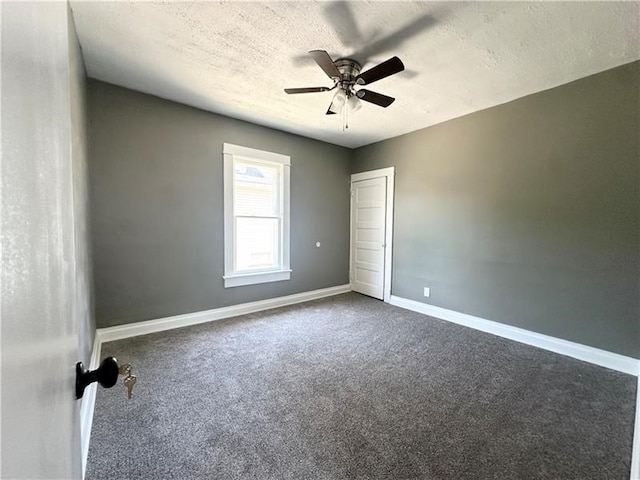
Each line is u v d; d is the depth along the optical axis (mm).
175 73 2572
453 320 3539
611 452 1540
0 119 268
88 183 2520
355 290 4941
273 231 4082
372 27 1959
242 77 2625
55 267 472
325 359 2533
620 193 2385
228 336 3008
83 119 2273
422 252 3902
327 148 4590
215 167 3449
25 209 333
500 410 1869
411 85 2709
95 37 2062
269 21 1911
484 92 2840
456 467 1439
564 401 1971
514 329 3010
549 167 2760
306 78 2641
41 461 372
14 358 292
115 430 1649
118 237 2871
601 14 1801
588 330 2557
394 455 1506
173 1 1739
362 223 4785
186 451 1513
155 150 3043
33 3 379
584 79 2535
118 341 2834
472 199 3363
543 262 2818
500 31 1978
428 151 3818
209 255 3449
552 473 1414
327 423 1733
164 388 2066
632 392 2076
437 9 1796
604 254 2469
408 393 2043
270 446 1554
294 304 4234
